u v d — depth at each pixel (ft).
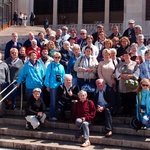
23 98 33.68
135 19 78.89
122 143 24.88
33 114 27.48
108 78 28.14
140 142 24.47
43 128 28.17
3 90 29.40
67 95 28.45
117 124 27.84
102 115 27.04
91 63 28.73
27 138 26.94
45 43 37.63
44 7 103.09
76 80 29.84
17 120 29.22
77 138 25.40
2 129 27.89
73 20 100.68
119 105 28.55
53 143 25.53
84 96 26.18
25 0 98.58
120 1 94.94
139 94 25.71
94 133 26.81
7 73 30.53
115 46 32.96
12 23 89.35
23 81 31.01
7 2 83.66
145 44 37.63
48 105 31.12
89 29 87.71
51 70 28.63
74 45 31.91
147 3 79.05
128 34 37.29
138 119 25.79
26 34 59.72
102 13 97.45
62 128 27.99
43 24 99.25
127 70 27.66
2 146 25.96
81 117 25.90
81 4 98.63
